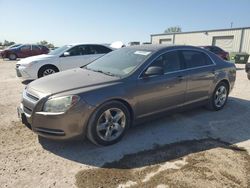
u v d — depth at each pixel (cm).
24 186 298
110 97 382
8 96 703
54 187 298
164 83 452
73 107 356
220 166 347
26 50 2395
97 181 310
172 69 475
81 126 366
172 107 481
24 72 898
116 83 398
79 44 996
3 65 1731
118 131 407
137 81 417
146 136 439
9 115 529
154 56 452
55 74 460
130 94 406
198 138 438
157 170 335
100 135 387
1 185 299
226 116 555
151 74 423
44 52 2478
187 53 514
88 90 372
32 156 363
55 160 355
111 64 472
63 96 358
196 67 520
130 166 344
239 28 3503
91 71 461
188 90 500
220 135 453
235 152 390
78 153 375
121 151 384
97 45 1033
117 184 305
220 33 3775
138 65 434
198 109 598
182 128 479
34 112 365
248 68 1054
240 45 3525
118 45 1134
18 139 414
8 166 337
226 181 313
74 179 313
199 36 4081
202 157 371
